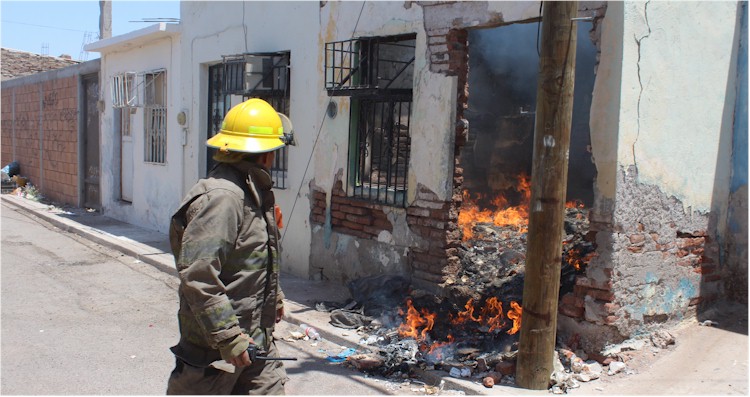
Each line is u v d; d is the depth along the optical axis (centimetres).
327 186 770
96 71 1435
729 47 602
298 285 770
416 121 653
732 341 551
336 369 532
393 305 633
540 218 457
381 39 707
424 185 647
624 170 504
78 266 926
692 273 591
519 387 476
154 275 873
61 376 505
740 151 625
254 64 852
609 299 506
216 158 320
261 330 320
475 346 535
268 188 325
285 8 833
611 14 495
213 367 307
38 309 695
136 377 507
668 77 534
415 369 518
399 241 677
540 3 528
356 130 739
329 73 759
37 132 1811
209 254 287
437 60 628
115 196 1380
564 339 533
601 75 504
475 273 628
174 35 1103
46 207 1552
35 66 2408
